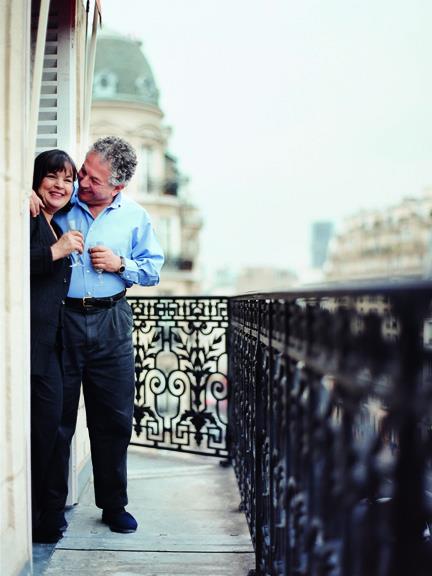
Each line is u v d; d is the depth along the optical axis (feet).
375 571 3.30
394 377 2.94
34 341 8.20
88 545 8.75
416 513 2.91
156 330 14.79
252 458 8.45
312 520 4.38
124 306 9.34
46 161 8.29
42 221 8.24
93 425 9.34
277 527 5.96
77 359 8.90
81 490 11.19
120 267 8.96
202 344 14.87
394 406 2.93
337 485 3.82
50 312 8.27
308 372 4.36
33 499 8.70
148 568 8.00
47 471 8.76
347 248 179.32
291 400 5.21
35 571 7.88
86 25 11.64
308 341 4.32
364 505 3.81
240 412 10.61
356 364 3.37
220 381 14.03
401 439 2.91
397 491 2.94
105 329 9.02
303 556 4.85
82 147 11.54
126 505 10.30
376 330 3.09
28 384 7.17
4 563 6.30
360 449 3.47
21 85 6.85
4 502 6.45
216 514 10.30
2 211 6.41
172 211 102.06
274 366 6.32
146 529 9.51
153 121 97.55
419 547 2.91
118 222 9.19
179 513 10.35
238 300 10.98
